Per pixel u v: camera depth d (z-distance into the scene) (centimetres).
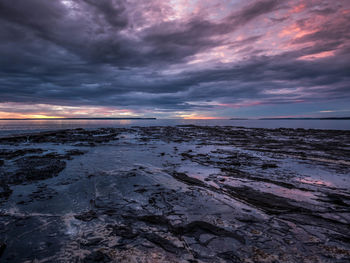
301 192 493
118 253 260
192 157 963
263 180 595
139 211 386
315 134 2348
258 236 300
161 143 1577
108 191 496
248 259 247
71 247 273
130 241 288
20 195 464
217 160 893
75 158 924
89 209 395
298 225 335
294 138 1923
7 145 1388
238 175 649
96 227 326
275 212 384
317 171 699
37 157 929
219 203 426
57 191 494
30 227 325
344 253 259
